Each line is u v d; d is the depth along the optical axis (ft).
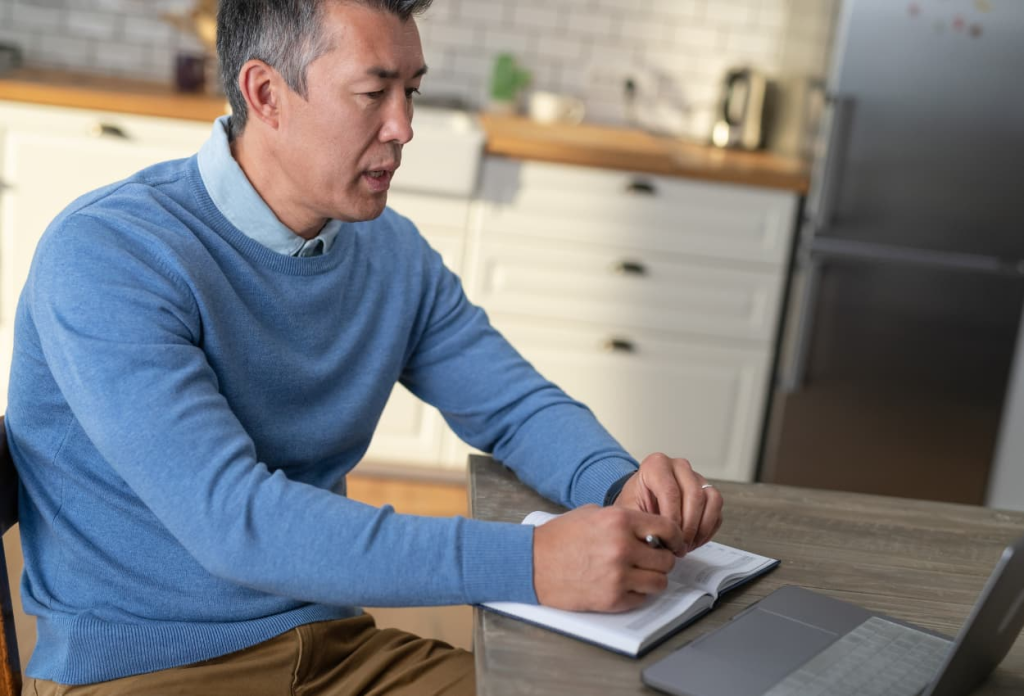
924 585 3.98
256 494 3.51
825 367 10.83
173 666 3.91
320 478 4.55
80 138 9.85
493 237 10.44
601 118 12.49
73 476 4.00
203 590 3.99
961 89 10.23
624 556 3.39
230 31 4.04
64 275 3.71
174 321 3.75
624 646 3.24
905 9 10.09
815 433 10.99
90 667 3.85
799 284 10.69
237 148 4.22
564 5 12.13
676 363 10.89
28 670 4.10
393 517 3.55
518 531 3.52
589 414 4.75
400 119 4.03
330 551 3.44
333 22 3.87
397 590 3.43
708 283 10.75
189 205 4.12
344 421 4.50
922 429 11.00
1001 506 11.20
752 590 3.78
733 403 11.03
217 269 4.05
